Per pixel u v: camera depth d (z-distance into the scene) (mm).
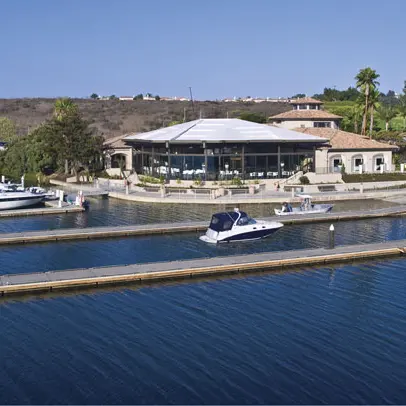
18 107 197125
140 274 38281
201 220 58781
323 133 91750
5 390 25266
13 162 100750
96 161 91875
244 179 78812
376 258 44219
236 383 25688
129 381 25891
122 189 78062
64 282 36875
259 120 132750
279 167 80250
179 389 25266
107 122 175375
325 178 80312
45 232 51719
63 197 69562
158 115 186625
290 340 29750
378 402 24297
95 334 30578
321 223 57938
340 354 28234
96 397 24719
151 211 64688
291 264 41875
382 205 68750
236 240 49688
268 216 60094
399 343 29359
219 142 76438
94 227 54031
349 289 37281
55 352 28609
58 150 86188
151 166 84438
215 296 36031
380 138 108000
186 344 29328
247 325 31609
